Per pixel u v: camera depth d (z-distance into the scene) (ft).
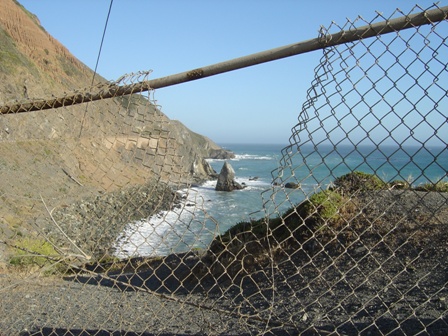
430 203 21.17
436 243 19.54
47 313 16.85
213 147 390.63
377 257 20.51
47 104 12.12
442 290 15.62
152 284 27.04
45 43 181.16
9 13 171.42
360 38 8.85
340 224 23.68
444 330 12.01
